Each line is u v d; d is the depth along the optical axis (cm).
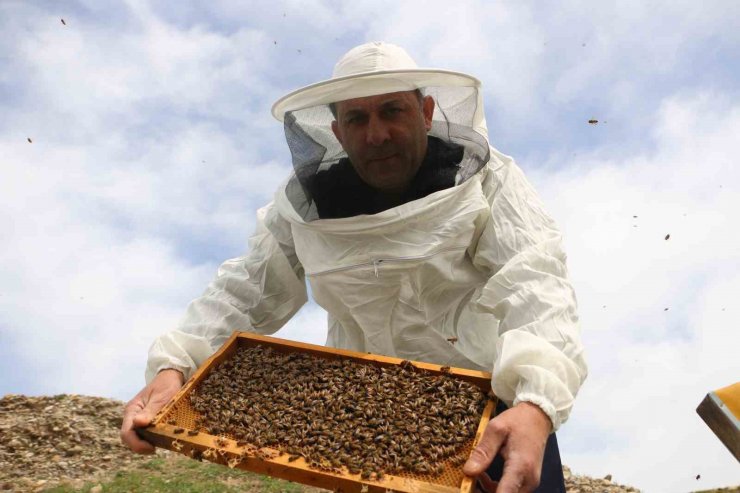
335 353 138
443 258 143
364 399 126
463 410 122
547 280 137
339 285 146
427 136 148
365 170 144
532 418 116
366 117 141
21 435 328
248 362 139
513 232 145
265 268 163
